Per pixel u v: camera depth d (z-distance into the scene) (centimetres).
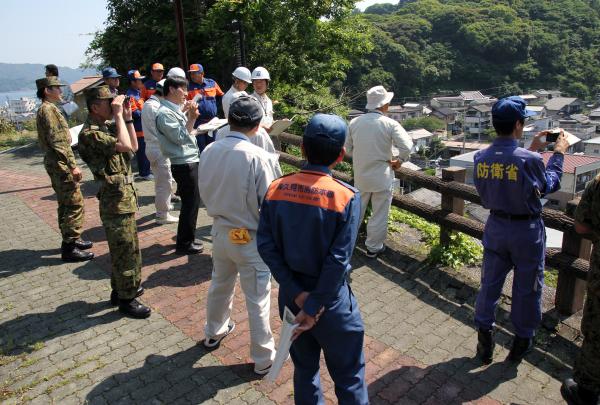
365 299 393
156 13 1251
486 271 304
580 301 351
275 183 212
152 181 764
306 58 1362
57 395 279
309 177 202
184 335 338
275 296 396
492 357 314
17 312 371
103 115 327
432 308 379
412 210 461
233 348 324
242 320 359
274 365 204
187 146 440
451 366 307
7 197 714
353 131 434
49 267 454
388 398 277
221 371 299
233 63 1162
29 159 1058
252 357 294
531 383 292
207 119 724
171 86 423
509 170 274
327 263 194
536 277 288
